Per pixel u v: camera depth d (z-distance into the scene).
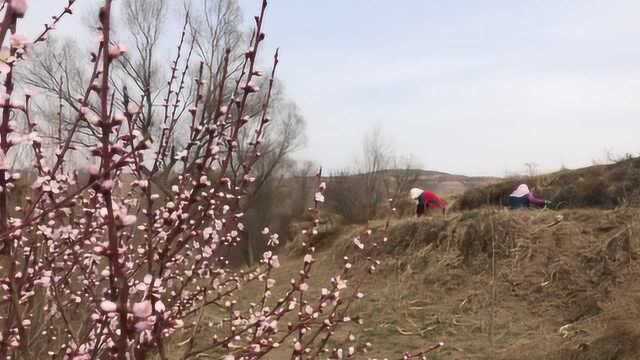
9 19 1.28
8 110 1.83
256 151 2.45
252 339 2.61
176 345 3.41
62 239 2.62
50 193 2.04
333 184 27.67
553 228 9.32
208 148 2.19
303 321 2.71
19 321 1.88
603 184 12.20
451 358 6.64
